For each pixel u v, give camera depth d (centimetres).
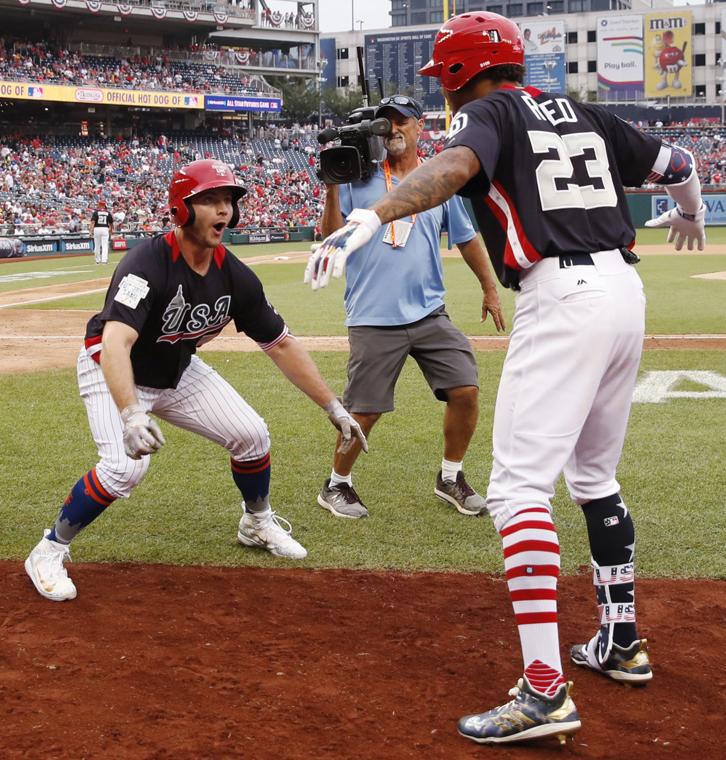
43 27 5238
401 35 7950
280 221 4678
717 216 4156
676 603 390
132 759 265
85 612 378
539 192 285
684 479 582
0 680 315
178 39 5778
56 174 4575
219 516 523
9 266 3014
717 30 8088
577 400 284
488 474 611
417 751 272
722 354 1055
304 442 693
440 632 358
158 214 4491
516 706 276
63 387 917
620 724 290
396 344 517
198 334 394
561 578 424
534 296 287
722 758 269
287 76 7338
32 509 534
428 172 271
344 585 412
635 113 7312
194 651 339
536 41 6712
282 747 272
